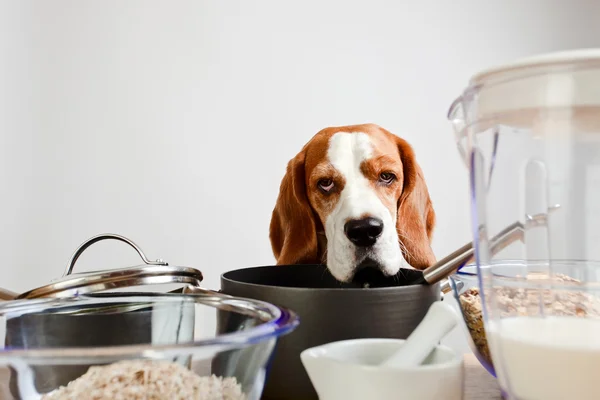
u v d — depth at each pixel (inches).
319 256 36.6
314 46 60.4
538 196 13.9
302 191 36.6
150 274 21.7
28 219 59.7
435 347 18.3
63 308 20.4
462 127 17.3
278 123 60.6
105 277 21.1
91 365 16.2
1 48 59.2
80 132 60.2
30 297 21.5
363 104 60.6
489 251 15.0
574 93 12.4
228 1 60.4
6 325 18.9
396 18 60.7
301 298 19.1
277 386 19.5
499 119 13.8
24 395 15.5
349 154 34.1
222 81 60.5
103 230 60.4
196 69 60.6
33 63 59.7
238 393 16.0
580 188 13.4
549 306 14.3
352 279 29.8
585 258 13.8
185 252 60.7
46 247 59.8
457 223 60.5
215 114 60.7
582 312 14.1
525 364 13.3
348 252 29.4
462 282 21.1
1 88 59.3
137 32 60.5
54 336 19.4
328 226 32.9
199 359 15.3
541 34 62.6
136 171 60.6
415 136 60.8
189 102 60.7
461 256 19.6
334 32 60.4
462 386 16.5
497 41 62.0
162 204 60.7
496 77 13.5
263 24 60.4
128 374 15.8
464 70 61.4
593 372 12.3
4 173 59.3
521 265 14.6
